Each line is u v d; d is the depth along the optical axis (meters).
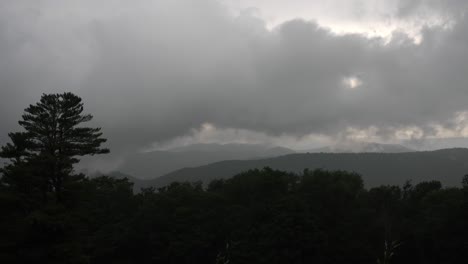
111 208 66.62
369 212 57.88
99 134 46.84
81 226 44.00
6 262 39.62
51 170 42.28
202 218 60.00
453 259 46.97
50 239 41.12
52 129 44.38
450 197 52.50
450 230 48.22
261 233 52.03
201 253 57.97
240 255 49.75
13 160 44.19
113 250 60.69
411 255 55.12
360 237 56.81
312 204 57.72
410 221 55.84
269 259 48.62
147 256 62.03
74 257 40.66
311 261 50.84
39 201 42.59
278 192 59.41
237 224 57.50
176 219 60.47
